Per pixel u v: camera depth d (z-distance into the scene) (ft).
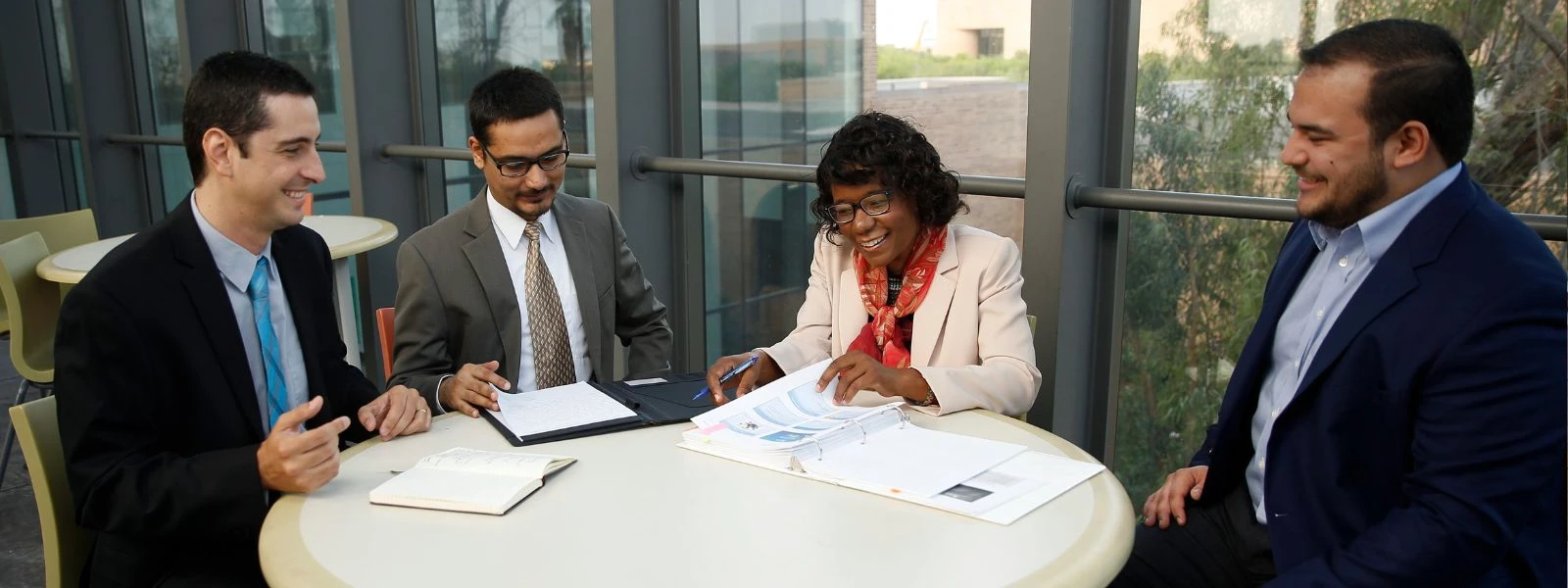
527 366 7.39
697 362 12.37
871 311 6.67
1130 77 8.37
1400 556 4.19
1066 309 8.45
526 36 13.15
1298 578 4.35
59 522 5.32
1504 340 4.13
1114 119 8.43
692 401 6.07
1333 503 4.69
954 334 6.37
